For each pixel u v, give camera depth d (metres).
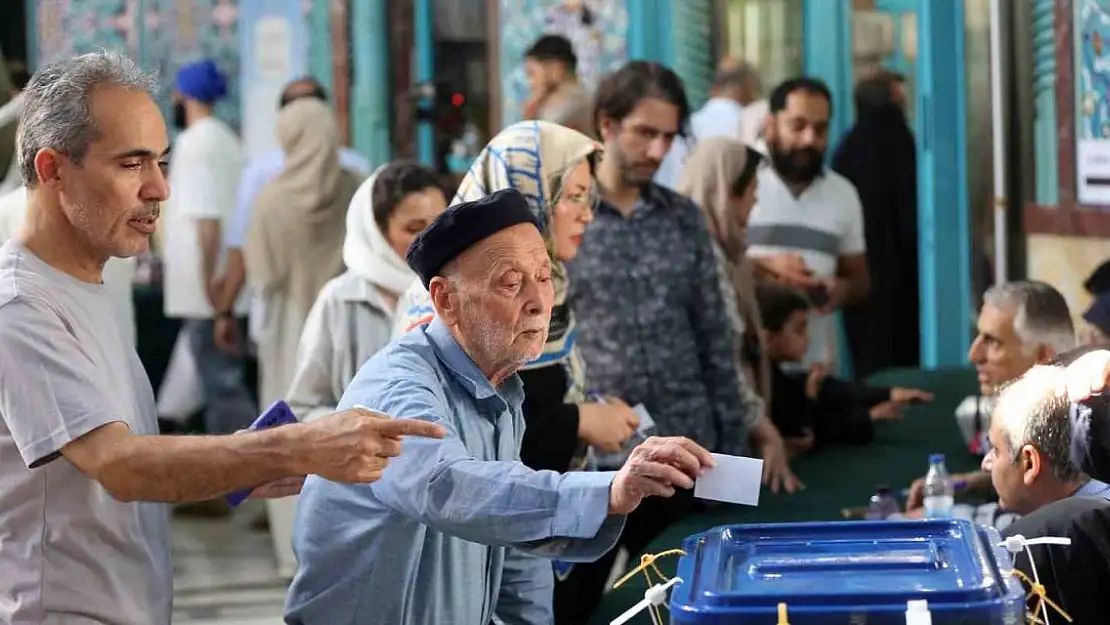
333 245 6.61
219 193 7.46
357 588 2.61
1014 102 6.56
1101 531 2.68
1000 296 4.30
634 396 4.54
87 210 2.59
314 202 6.56
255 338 7.52
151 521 2.77
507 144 3.52
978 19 6.91
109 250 2.63
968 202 7.03
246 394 7.69
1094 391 2.79
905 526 2.39
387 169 4.31
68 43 8.41
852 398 5.56
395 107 8.27
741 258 5.43
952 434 5.61
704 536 2.39
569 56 6.48
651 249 4.60
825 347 6.76
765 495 4.75
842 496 4.70
